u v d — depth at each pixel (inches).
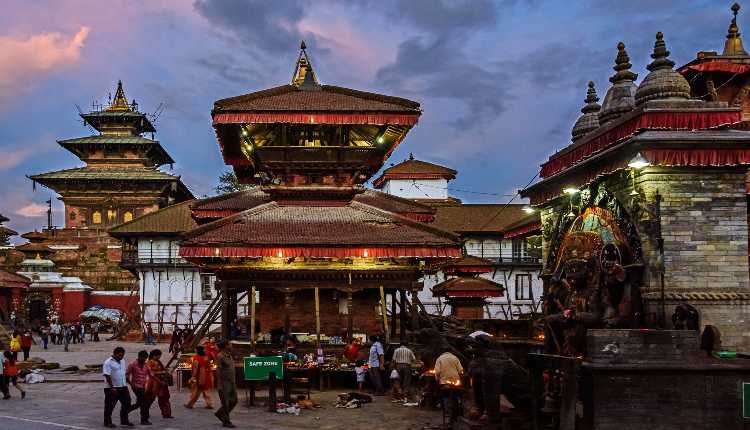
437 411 880.9
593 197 856.9
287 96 1267.2
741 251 733.3
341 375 1107.9
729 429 634.8
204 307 2829.7
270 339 1203.2
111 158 4104.3
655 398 633.0
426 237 1122.7
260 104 1209.4
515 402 754.2
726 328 720.3
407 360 989.2
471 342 804.6
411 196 3164.4
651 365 633.0
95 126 4291.3
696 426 633.0
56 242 3870.6
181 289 2839.6
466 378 946.7
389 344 1131.3
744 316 723.4
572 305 859.4
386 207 1449.3
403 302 1261.1
